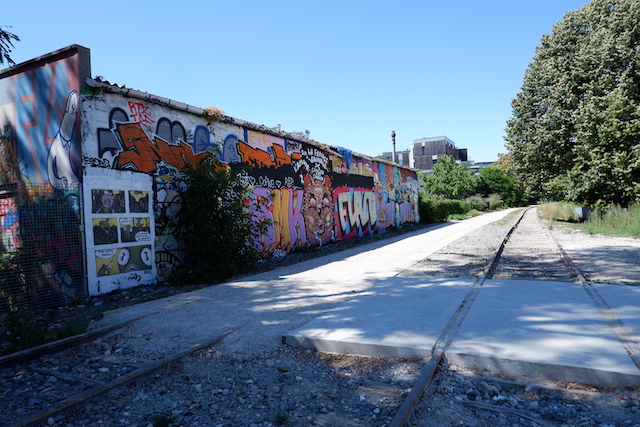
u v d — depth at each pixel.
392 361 4.27
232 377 4.07
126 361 4.57
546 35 25.27
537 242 14.59
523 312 5.46
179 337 5.35
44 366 4.52
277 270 11.02
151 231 9.36
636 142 19.17
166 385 3.93
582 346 4.09
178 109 10.27
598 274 8.09
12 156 9.18
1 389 3.97
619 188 19.67
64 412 3.41
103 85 8.36
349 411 3.32
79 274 7.96
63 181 8.37
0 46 8.70
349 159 20.05
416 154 87.38
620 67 21.95
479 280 7.82
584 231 17.45
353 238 20.00
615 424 2.98
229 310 6.61
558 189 23.53
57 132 8.48
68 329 5.47
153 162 9.53
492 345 4.27
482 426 3.04
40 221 7.64
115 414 3.38
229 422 3.21
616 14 21.83
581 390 3.46
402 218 27.88
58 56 8.44
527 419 3.12
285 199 14.58
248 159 12.73
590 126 20.23
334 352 4.66
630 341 4.18
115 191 8.65
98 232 8.27
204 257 9.90
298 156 15.53
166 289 8.84
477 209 52.47
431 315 5.55
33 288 7.35
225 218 10.24
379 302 6.48
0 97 9.35
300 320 5.79
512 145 27.45
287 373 4.14
